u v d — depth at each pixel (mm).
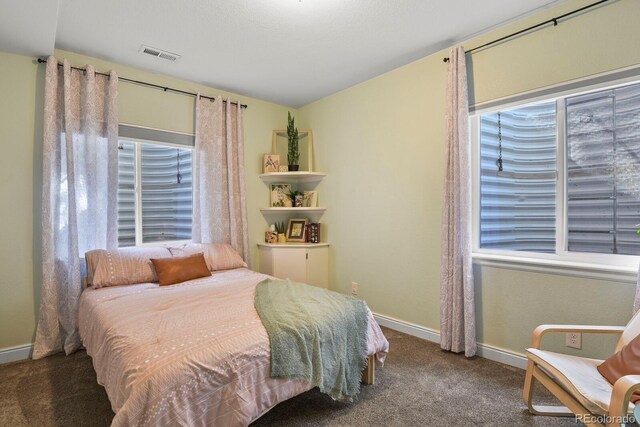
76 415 1846
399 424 1765
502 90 2414
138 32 2447
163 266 2688
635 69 1883
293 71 3164
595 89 2020
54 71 2574
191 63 2971
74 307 2586
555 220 2332
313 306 2018
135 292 2381
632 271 1916
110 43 2604
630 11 1895
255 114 3893
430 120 2855
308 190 4090
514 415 1834
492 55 2461
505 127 2568
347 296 2246
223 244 3396
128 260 2703
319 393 2072
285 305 2025
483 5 2154
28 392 2074
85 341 2240
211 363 1439
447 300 2627
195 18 2273
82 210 2725
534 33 2252
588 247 2207
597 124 2156
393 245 3174
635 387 1205
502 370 2340
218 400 1438
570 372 1536
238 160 3660
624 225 2078
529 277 2328
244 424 1474
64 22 2305
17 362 2475
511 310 2418
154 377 1313
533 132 2443
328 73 3213
